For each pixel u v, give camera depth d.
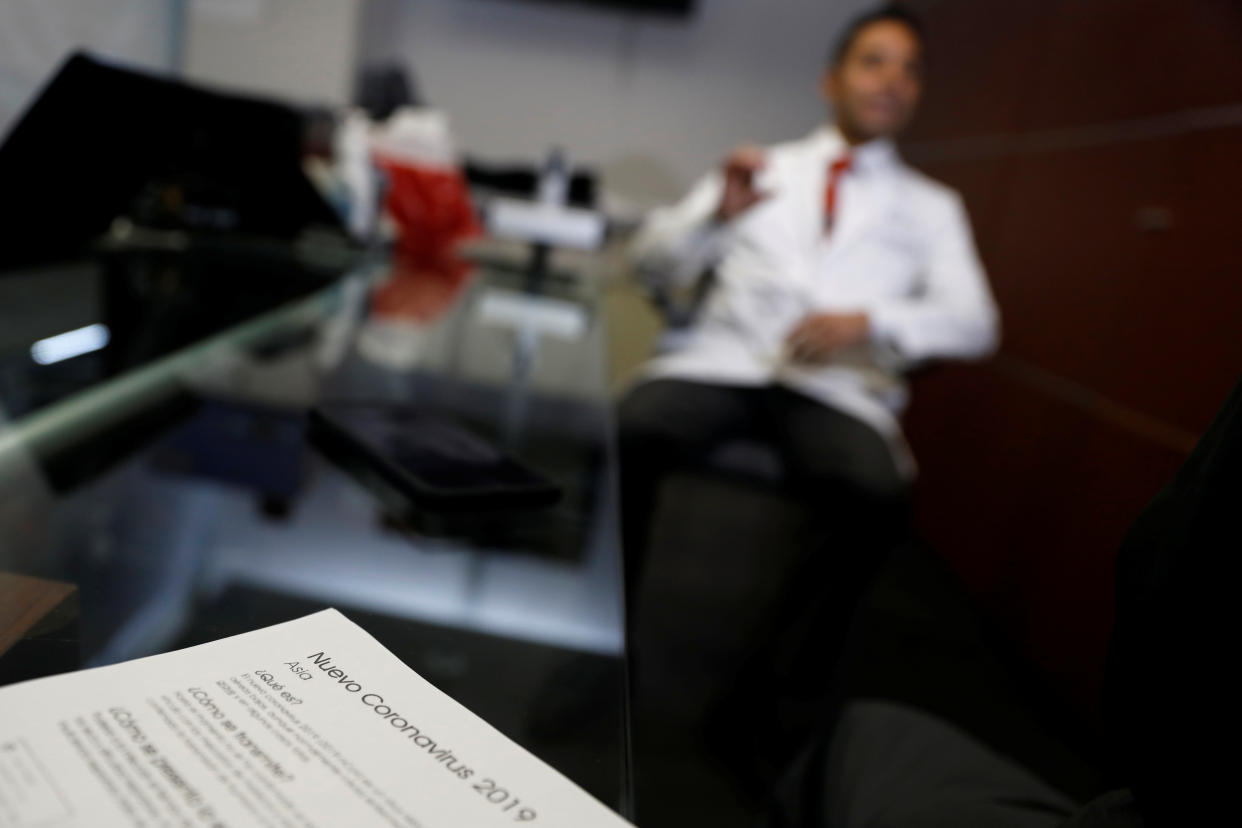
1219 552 0.37
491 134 3.64
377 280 1.55
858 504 1.78
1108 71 2.04
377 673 0.35
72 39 1.70
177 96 1.23
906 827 0.57
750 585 2.17
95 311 0.94
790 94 3.62
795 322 2.20
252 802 0.26
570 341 1.26
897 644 2.04
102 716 0.29
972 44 2.90
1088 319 1.97
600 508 0.60
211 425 0.65
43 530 0.43
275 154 1.54
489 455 0.65
